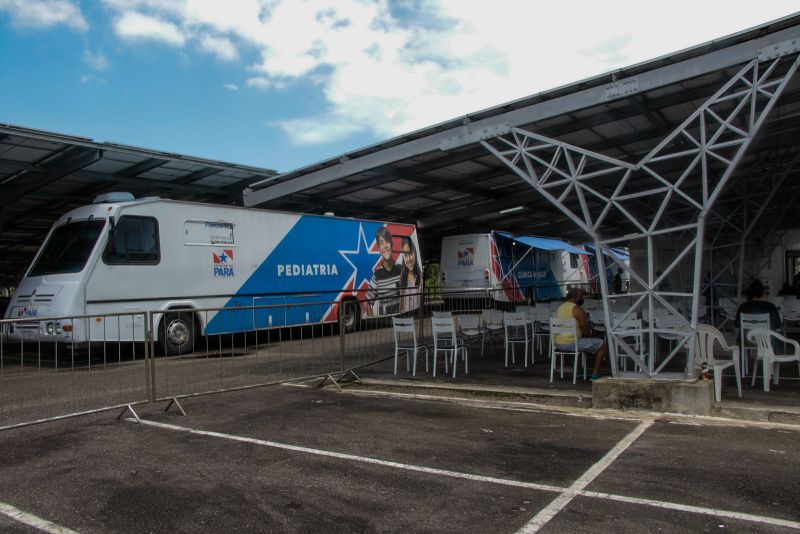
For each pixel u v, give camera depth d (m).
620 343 6.90
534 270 25.73
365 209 16.22
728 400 6.80
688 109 8.79
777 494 4.04
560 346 8.38
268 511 3.97
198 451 5.33
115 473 4.76
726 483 4.26
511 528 3.63
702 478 4.37
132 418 6.56
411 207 16.80
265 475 4.68
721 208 14.82
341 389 8.20
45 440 5.73
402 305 12.77
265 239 14.08
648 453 4.99
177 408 6.97
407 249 18.47
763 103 8.46
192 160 12.85
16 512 4.00
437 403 7.21
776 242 16.88
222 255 13.03
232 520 3.83
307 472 4.73
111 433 5.97
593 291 30.42
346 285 16.16
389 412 6.77
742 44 6.23
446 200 15.95
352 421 6.36
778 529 3.53
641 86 6.95
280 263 14.37
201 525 3.77
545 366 9.94
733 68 6.93
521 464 4.83
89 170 13.04
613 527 3.60
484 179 13.04
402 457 5.08
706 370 6.58
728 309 12.89
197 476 4.67
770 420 6.04
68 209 15.81
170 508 4.04
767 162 12.03
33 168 11.97
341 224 16.22
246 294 13.48
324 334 11.46
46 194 14.23
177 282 12.07
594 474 4.54
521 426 6.02
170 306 11.91
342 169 10.42
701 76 6.61
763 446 5.11
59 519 3.88
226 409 7.00
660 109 8.52
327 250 15.70
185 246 12.29
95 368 9.23
